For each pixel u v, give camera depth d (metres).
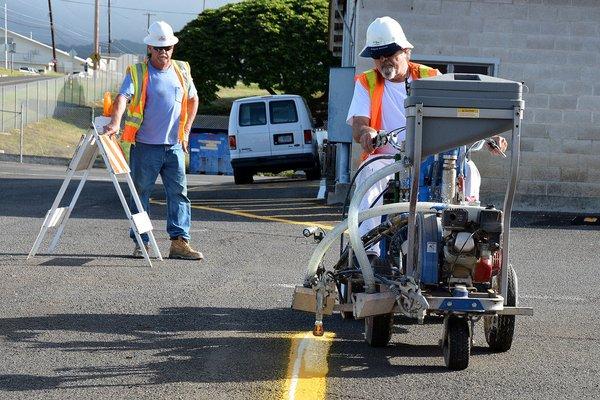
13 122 106.12
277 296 16.97
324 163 51.22
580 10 32.91
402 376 11.92
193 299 16.47
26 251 21.42
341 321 15.25
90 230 25.47
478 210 11.85
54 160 83.06
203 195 40.16
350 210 12.66
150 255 21.23
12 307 15.42
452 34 33.09
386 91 14.56
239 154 50.88
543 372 12.31
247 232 26.06
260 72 129.50
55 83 122.38
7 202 33.25
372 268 13.05
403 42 14.27
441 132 11.55
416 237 12.40
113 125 20.08
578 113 33.06
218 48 129.75
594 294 18.14
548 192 33.09
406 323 15.27
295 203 35.56
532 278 19.86
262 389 11.18
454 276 12.12
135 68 20.48
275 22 129.62
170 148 20.75
